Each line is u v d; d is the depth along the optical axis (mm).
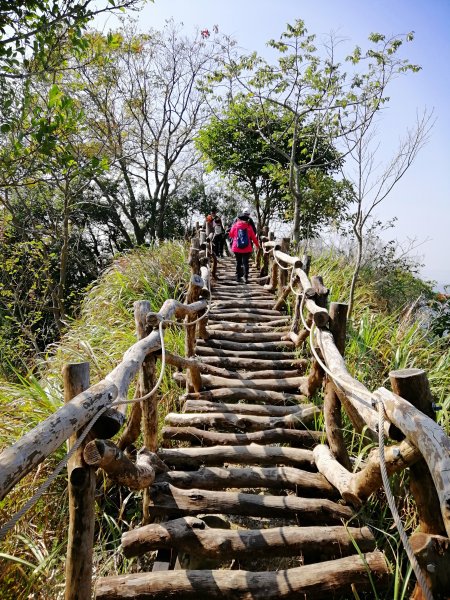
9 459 1238
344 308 3260
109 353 4477
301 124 13430
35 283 9492
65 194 8859
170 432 3520
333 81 9711
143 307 3139
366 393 2129
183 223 22484
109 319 5625
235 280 9820
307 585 2178
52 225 10398
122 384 2088
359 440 3400
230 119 12844
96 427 1797
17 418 3279
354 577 2211
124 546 2438
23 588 2342
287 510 2676
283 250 7723
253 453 3219
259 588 2166
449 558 1542
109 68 12523
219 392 4199
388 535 2547
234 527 3266
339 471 2740
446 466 1353
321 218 13578
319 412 3715
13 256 9289
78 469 1748
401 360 4289
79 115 4285
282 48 9859
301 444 3482
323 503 2711
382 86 7422
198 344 5453
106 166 4746
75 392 1814
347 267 7750
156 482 2848
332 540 2438
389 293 8055
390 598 2355
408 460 1714
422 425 1539
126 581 2191
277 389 4379
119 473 2049
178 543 2439
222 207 23484
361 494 2393
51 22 3684
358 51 7770
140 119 17828
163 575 2225
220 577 2217
